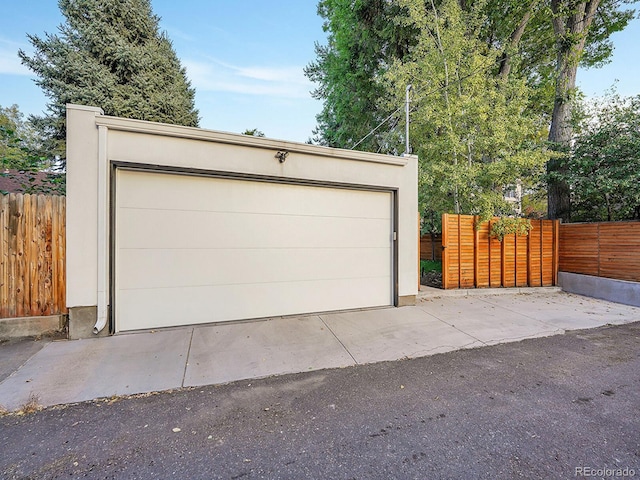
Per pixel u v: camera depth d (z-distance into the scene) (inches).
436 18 298.5
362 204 226.4
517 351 154.7
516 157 266.4
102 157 160.6
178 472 73.0
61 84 461.7
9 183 308.0
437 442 84.2
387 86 335.6
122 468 74.2
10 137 237.0
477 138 283.3
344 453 79.7
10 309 160.1
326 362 139.9
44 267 164.6
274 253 200.4
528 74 480.1
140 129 166.2
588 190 296.0
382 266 232.7
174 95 542.3
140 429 90.1
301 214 207.6
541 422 93.9
